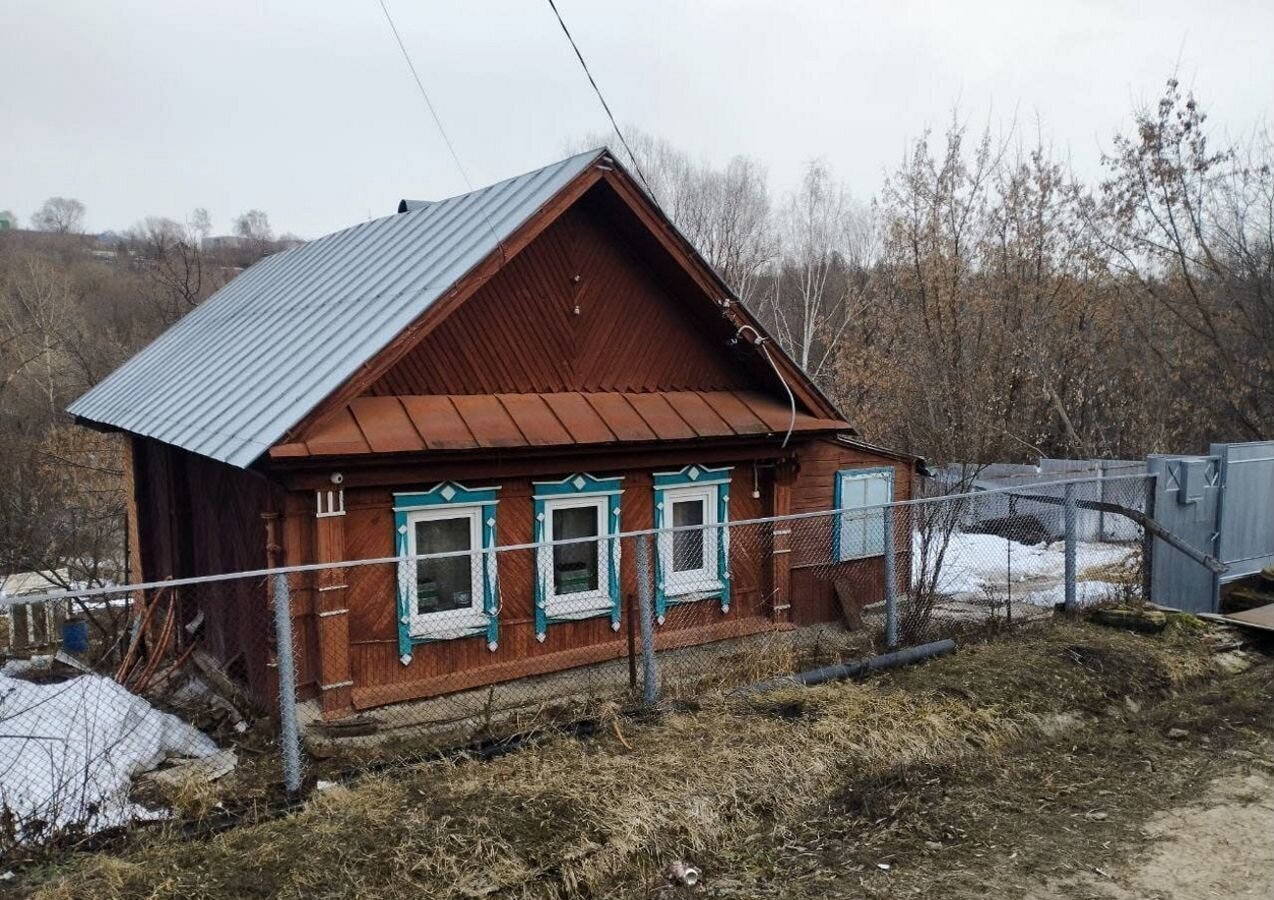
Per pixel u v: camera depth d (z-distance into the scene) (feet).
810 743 22.75
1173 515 37.29
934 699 25.59
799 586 35.19
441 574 27.48
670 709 24.72
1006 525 46.09
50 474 68.03
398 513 26.21
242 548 29.22
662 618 31.58
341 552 24.88
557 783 20.15
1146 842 19.29
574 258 30.25
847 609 35.09
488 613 27.91
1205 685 29.27
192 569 35.78
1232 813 20.58
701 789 20.35
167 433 29.86
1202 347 66.95
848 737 23.18
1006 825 20.13
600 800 19.48
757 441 32.32
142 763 22.61
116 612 42.39
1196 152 63.46
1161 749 24.35
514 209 28.40
